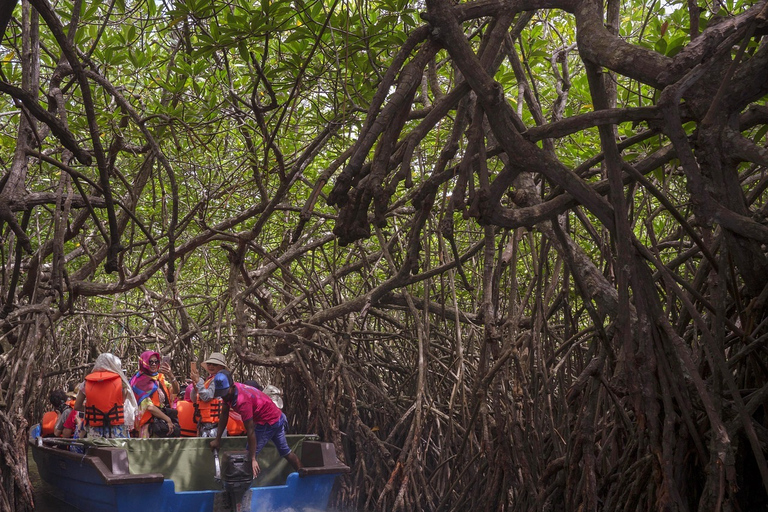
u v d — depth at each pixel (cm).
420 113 577
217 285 1289
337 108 598
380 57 674
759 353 365
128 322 1427
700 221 293
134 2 638
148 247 1059
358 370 1007
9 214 241
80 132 698
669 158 355
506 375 631
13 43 574
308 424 985
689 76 252
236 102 698
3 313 304
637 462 365
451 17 292
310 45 611
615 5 441
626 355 320
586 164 400
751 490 364
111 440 706
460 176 306
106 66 616
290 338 963
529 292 636
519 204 444
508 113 310
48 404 1323
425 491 777
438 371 950
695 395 341
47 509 820
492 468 622
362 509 886
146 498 642
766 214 332
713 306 372
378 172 284
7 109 745
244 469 673
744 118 309
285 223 956
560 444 549
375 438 884
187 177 726
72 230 793
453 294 821
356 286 1232
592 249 808
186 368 1245
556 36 785
